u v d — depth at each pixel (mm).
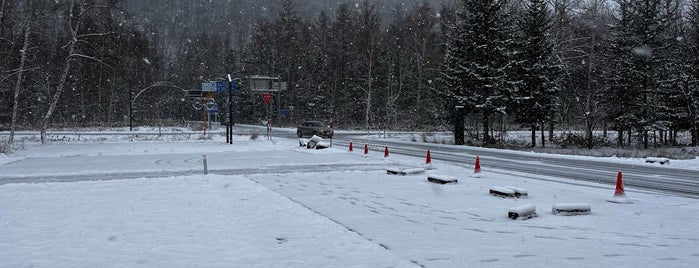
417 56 62438
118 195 10961
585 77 42406
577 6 41969
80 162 19750
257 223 8031
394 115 63719
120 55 57531
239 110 84375
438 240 7070
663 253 6441
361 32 63438
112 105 62344
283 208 9383
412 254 6285
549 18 38562
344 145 32750
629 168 19344
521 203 10367
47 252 6242
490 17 36250
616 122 38594
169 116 91562
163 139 35031
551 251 6500
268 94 36188
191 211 9062
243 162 19875
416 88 66250
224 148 27750
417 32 62781
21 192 11406
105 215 8656
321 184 13141
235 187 12242
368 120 65312
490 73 36281
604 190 12727
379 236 7277
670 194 12195
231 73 84375
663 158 22703
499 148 33719
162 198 10547
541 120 37125
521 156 25641
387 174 15625
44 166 18125
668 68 37688
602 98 40250
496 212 9336
